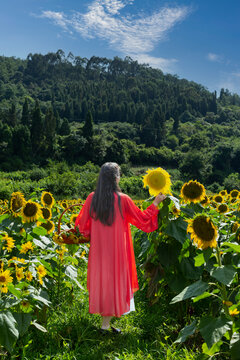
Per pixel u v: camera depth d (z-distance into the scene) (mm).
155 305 3758
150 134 128875
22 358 2504
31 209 3227
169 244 3326
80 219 3400
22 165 78562
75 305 3631
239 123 181250
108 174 3215
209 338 2051
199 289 2211
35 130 86562
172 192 3422
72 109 149375
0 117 106062
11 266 2936
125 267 3184
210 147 127688
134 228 7422
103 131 122375
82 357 2701
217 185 85438
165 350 2785
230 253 2621
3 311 2328
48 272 3533
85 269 5137
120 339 3082
